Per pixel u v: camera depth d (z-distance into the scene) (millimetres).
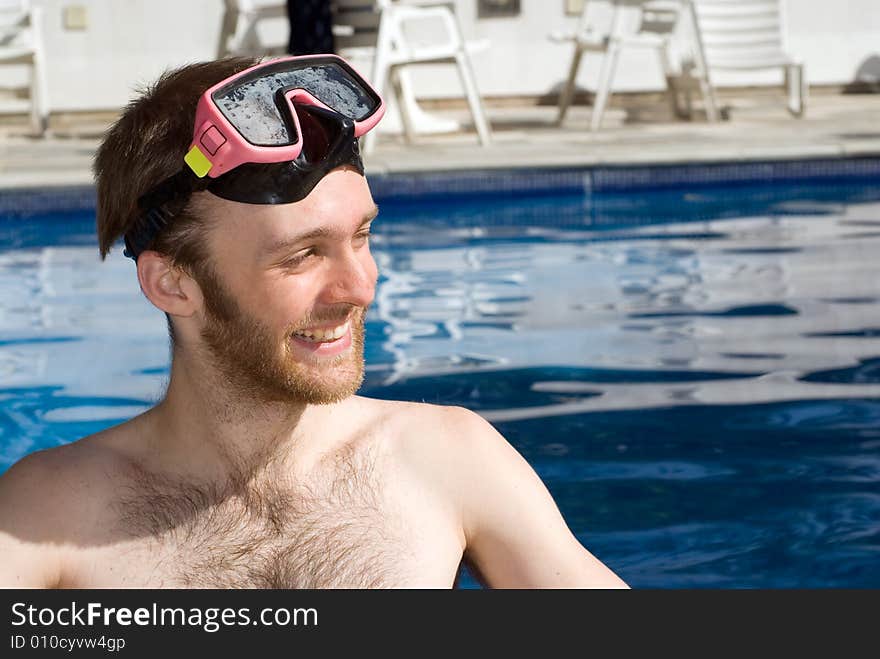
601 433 3047
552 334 3988
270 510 1278
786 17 10953
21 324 4301
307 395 1221
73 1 10242
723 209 6426
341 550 1271
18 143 8648
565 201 6891
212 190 1188
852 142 7336
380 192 6855
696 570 2275
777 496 2617
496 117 10031
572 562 1363
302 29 7859
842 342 3766
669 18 9773
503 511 1353
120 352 3924
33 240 5941
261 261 1182
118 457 1297
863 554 2316
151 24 10344
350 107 1240
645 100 10820
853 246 5246
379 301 4535
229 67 1261
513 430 3076
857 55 11031
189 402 1272
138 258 1246
